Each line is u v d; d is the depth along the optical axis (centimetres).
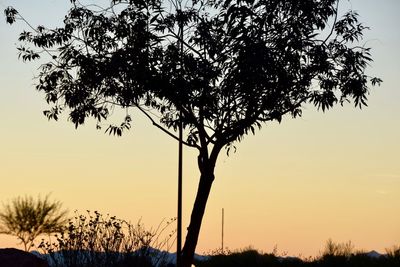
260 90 1911
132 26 1972
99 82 1977
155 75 1938
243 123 1975
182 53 1961
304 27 1919
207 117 1944
